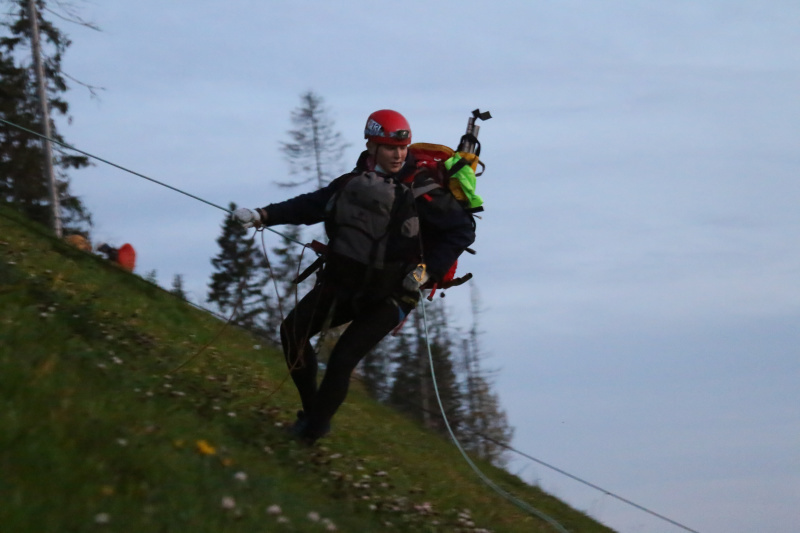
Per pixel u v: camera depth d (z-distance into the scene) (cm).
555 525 2183
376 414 3056
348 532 1288
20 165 6925
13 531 880
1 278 1845
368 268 1566
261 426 1653
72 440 1109
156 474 1125
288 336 1694
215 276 11431
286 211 1709
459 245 1653
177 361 1967
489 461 2961
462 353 12775
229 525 1066
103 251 3425
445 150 1698
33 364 1307
